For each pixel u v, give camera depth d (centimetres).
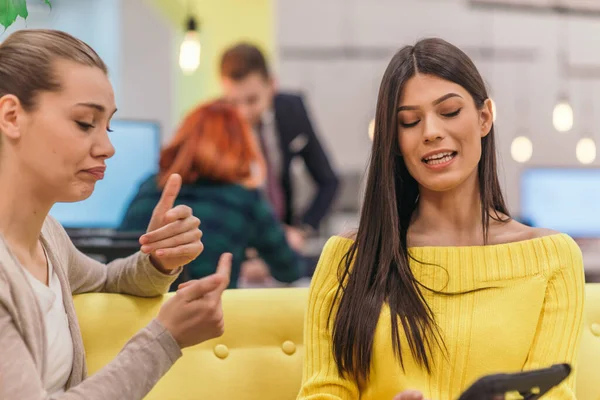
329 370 167
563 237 173
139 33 708
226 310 186
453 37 757
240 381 182
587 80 757
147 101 709
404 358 163
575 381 177
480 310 165
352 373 167
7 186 135
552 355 163
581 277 170
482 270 169
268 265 289
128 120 314
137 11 704
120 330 176
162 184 269
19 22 522
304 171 695
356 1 761
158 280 174
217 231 268
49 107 131
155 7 695
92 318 175
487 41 755
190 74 809
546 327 166
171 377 178
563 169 548
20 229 137
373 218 174
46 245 148
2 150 134
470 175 174
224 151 271
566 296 167
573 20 755
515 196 753
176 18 725
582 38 756
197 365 180
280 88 766
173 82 720
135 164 313
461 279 168
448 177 166
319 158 472
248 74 429
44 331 132
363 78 764
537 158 759
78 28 694
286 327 188
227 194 271
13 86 131
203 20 812
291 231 429
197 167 270
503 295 166
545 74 757
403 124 169
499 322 163
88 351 174
